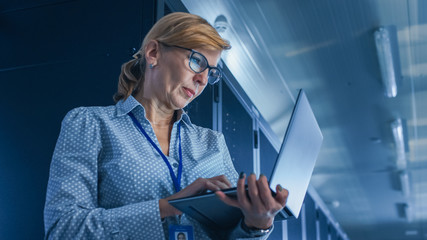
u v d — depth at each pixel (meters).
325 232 6.58
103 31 2.40
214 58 1.68
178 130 1.73
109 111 1.64
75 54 2.41
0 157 2.35
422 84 5.52
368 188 9.29
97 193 1.51
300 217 5.12
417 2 4.07
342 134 6.97
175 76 1.62
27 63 2.48
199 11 4.02
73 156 1.49
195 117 2.72
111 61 2.34
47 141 2.31
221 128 3.14
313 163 1.61
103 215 1.37
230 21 4.14
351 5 4.10
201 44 1.62
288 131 1.32
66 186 1.42
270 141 4.40
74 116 1.57
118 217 1.36
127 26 2.37
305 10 4.11
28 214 2.23
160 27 1.68
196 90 1.67
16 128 2.38
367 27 4.43
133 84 1.77
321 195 9.63
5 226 2.24
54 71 2.42
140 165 1.51
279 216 1.50
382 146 7.37
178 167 1.61
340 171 8.41
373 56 4.88
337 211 10.66
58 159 1.49
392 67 5.13
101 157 1.55
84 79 2.35
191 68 1.61
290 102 5.48
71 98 2.34
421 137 7.02
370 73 5.23
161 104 1.69
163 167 1.55
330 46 4.68
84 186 1.46
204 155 1.72
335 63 4.99
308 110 1.53
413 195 9.59
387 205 10.23
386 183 8.98
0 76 2.50
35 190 2.25
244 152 3.58
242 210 1.28
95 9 2.46
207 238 1.56
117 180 1.49
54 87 2.39
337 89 5.60
